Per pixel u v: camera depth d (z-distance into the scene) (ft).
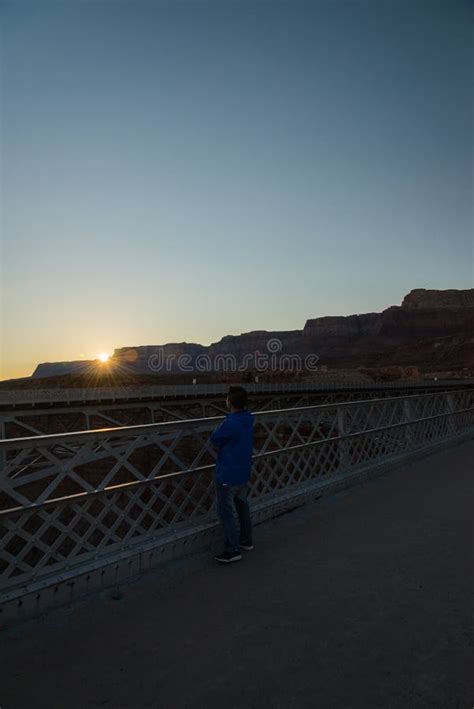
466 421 48.96
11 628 13.04
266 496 22.67
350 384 258.57
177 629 12.78
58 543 14.69
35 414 157.79
